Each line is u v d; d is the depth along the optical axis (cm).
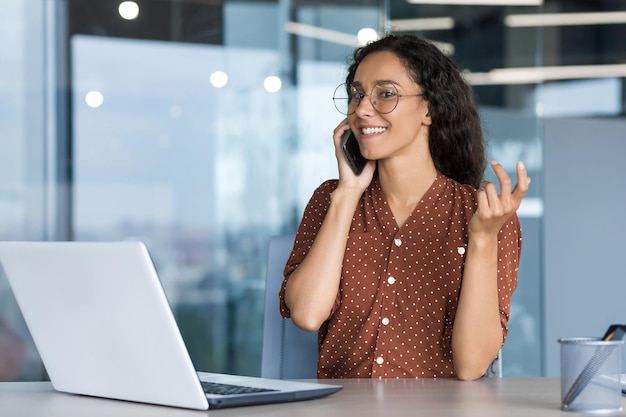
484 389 173
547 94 495
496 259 199
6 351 433
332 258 216
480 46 480
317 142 455
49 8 429
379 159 223
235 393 159
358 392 171
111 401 163
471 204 220
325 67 458
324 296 214
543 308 490
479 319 195
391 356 213
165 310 146
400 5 470
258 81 451
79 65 432
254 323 450
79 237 430
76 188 430
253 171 449
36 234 426
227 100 446
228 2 448
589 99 497
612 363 147
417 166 223
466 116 228
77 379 169
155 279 145
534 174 484
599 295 506
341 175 221
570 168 502
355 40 462
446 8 477
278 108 452
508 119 484
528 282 488
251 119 449
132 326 152
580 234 504
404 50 221
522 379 190
